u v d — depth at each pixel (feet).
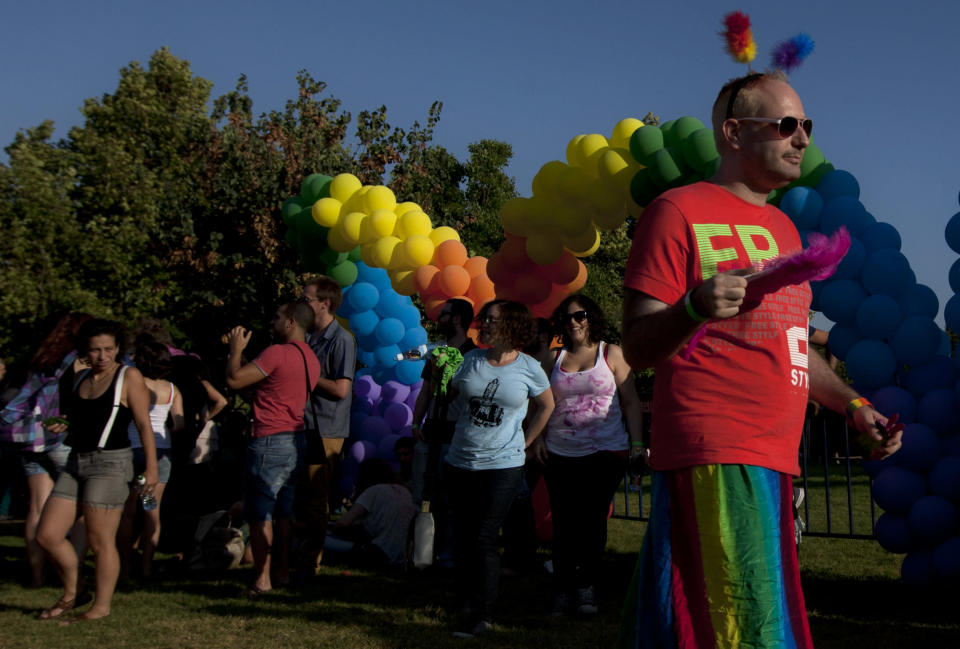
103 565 16.08
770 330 6.43
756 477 6.24
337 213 28.12
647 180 20.18
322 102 57.88
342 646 14.14
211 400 23.53
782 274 5.27
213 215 50.16
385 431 29.96
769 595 6.16
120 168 50.24
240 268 49.16
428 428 19.03
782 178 6.76
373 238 27.71
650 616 6.53
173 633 14.99
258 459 18.34
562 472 16.34
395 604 17.40
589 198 22.12
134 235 47.42
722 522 6.22
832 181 18.19
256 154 50.96
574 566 16.40
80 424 15.89
